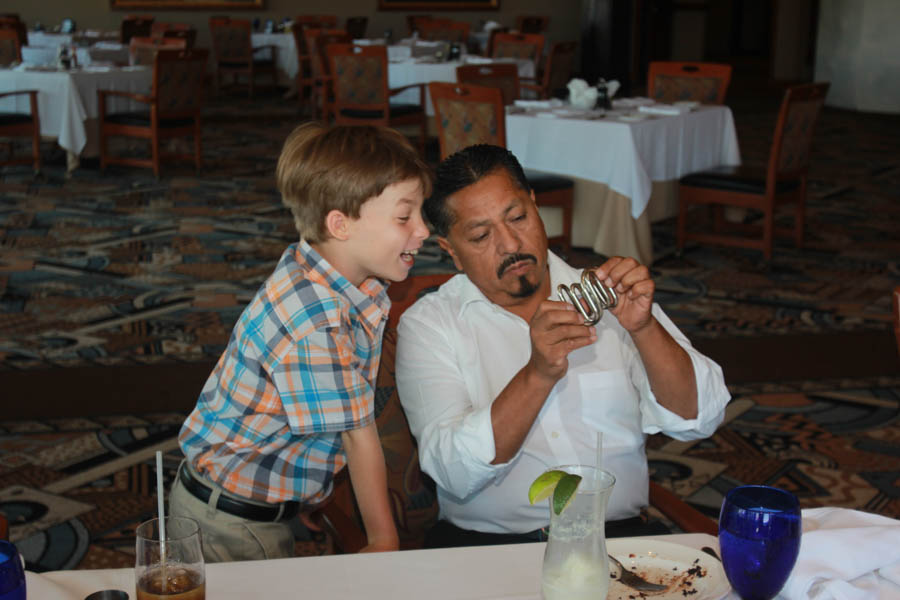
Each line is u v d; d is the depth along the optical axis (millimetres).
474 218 1633
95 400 3447
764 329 4211
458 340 1726
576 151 5027
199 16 12977
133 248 5637
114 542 2547
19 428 3238
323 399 1436
